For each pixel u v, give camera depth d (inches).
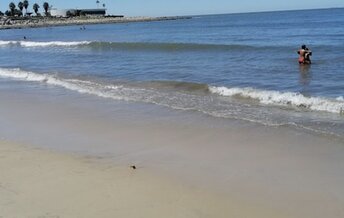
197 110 502.9
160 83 716.7
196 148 359.6
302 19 4037.9
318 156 323.9
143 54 1270.9
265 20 4498.0
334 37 1745.8
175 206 243.3
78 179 284.7
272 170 300.2
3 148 370.6
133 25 5300.2
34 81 818.2
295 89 615.2
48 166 313.6
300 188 267.4
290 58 1016.9
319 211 235.9
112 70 926.4
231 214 234.2
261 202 249.4
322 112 468.1
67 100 609.9
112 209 238.5
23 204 245.3
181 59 1083.3
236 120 447.8
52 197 255.1
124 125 450.9
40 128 454.3
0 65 1146.0
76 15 7588.6
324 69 799.7
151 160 331.0
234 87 645.9
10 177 290.2
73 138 406.9
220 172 299.6
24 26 5767.7
